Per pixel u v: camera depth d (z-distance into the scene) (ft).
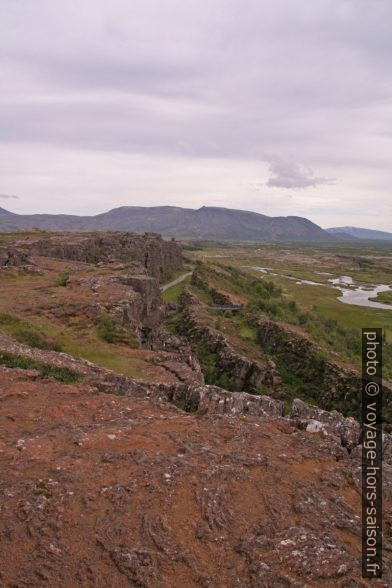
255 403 85.71
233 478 54.49
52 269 226.17
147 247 409.28
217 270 458.50
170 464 55.67
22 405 71.05
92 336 134.92
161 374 110.63
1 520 44.65
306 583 40.34
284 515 48.93
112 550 42.22
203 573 40.63
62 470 53.16
